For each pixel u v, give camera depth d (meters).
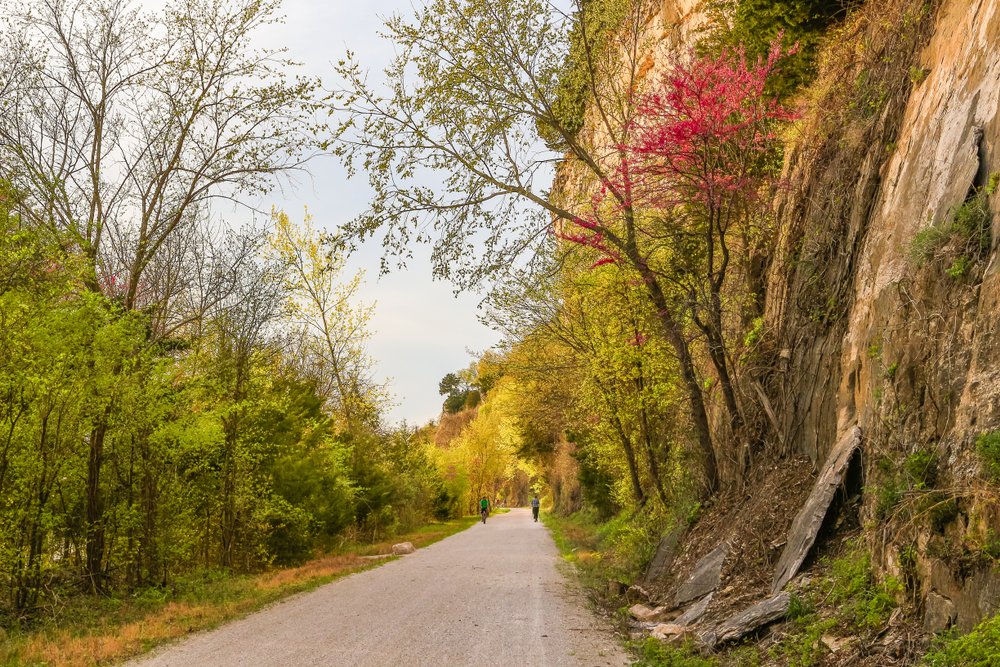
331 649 7.98
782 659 6.67
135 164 13.41
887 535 6.70
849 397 9.01
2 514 9.68
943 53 8.55
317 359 26.28
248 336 15.51
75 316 10.26
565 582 14.41
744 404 12.73
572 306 18.12
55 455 10.54
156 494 13.09
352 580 14.95
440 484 49.12
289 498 18.23
